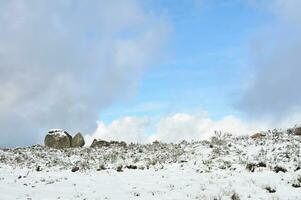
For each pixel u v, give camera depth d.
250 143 30.36
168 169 25.05
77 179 23.69
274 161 23.69
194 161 26.52
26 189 20.75
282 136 31.81
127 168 26.41
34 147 40.03
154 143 38.28
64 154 34.78
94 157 32.09
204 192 18.30
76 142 41.91
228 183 19.89
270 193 17.58
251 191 17.98
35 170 27.25
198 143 34.31
